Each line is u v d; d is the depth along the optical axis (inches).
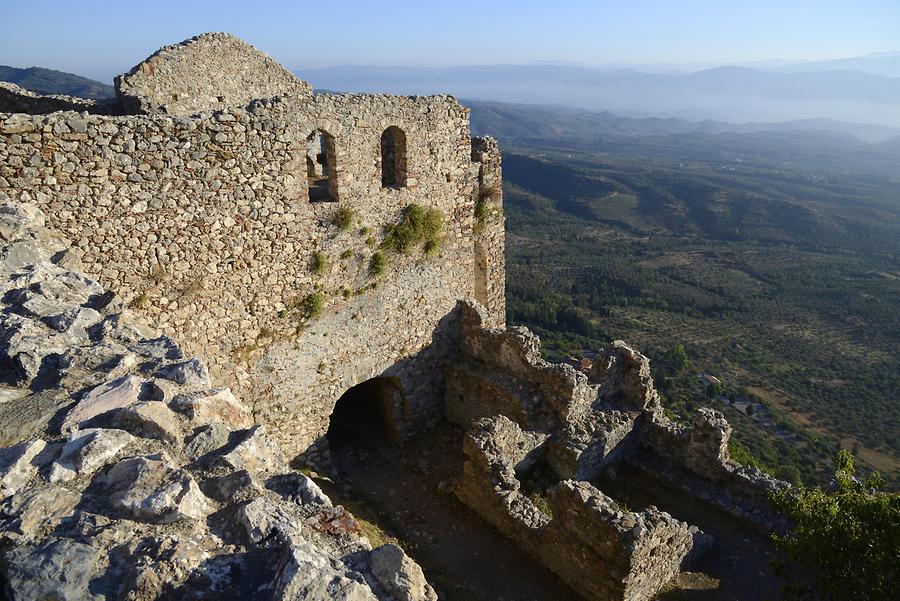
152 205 429.4
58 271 342.3
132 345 286.4
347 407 713.0
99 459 199.8
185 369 260.5
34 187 378.6
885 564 334.3
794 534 501.0
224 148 454.9
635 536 398.3
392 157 633.0
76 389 239.9
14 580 154.3
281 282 521.7
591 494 431.2
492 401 625.3
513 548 482.0
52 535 170.7
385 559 192.7
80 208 398.6
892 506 349.7
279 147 484.4
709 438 566.6
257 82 686.5
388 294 604.7
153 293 447.2
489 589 439.5
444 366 672.4
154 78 586.6
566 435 569.9
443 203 631.8
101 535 169.9
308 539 190.7
